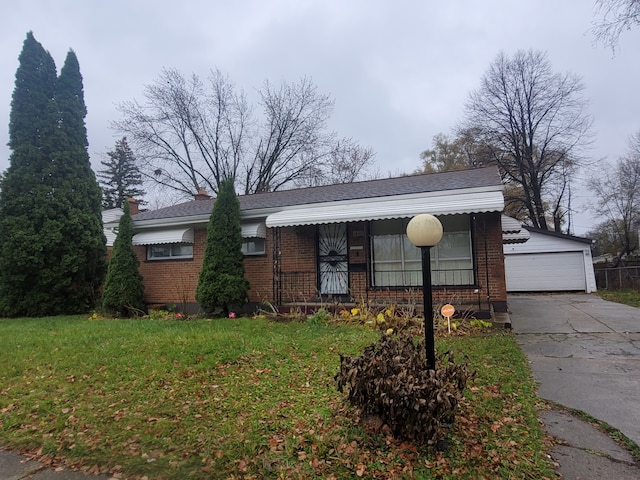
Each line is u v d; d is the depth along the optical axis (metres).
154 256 14.64
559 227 32.66
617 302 15.06
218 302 11.45
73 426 4.32
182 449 3.72
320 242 12.13
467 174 12.80
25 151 14.20
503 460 3.43
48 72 14.89
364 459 3.46
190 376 5.74
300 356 6.63
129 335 8.44
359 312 10.05
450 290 10.52
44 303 13.82
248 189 33.19
